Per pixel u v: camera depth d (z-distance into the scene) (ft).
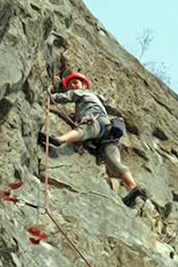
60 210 19.67
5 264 16.75
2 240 16.97
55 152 21.44
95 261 18.89
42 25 22.03
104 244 19.42
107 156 22.22
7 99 19.21
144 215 21.71
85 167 21.72
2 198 18.10
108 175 22.50
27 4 21.20
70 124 22.77
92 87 25.14
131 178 22.12
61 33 25.41
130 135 24.73
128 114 25.22
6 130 19.33
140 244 20.06
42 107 22.02
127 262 19.31
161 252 21.12
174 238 23.02
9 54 19.48
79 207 20.15
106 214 20.40
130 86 26.48
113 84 25.91
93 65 25.95
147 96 26.81
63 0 26.66
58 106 22.90
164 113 27.09
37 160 20.80
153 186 23.80
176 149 26.13
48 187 20.36
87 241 19.19
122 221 20.51
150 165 24.23
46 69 23.06
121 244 19.58
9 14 19.25
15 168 18.81
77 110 22.38
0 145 18.89
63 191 20.43
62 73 24.86
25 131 20.10
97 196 20.85
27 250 17.60
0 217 17.30
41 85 21.98
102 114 22.22
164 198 23.80
